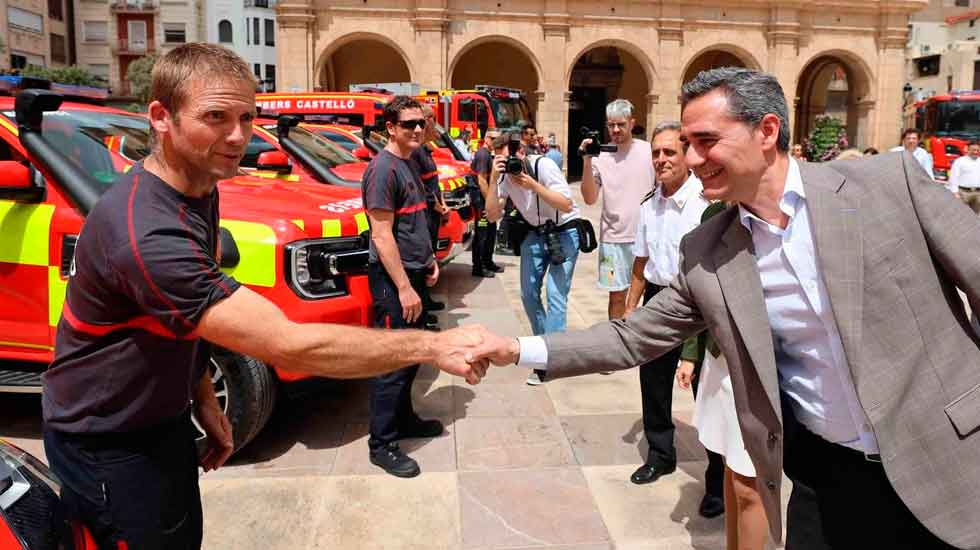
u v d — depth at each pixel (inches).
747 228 79.4
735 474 111.0
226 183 198.7
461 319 297.3
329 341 72.5
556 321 219.6
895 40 1186.0
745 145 73.9
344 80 1246.3
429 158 220.5
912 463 72.2
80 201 149.5
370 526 137.6
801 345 80.7
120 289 71.3
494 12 1091.9
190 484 84.8
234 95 73.3
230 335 70.6
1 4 1902.1
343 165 320.2
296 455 167.5
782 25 1144.8
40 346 158.4
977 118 928.9
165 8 2236.7
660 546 131.6
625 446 173.9
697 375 149.3
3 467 81.3
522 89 1279.5
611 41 1125.7
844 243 73.1
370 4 1062.4
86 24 2267.5
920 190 74.2
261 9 2235.5
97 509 77.4
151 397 76.4
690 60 1151.6
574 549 130.4
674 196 154.7
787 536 88.4
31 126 152.1
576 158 1354.6
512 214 222.1
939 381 72.5
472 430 182.9
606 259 220.8
